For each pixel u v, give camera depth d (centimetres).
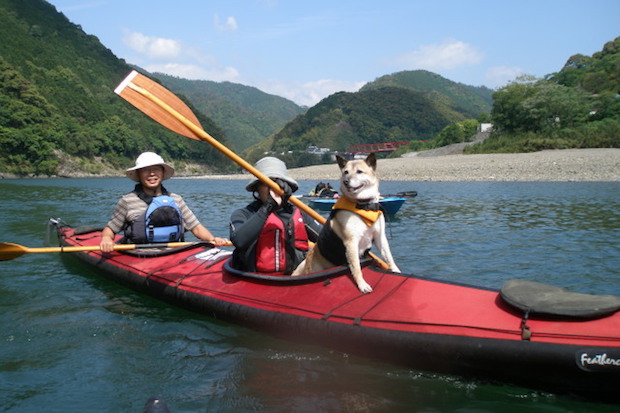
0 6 13625
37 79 10175
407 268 594
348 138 19475
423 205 1384
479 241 762
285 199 396
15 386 300
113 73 14962
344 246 374
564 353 260
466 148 5247
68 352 354
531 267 584
